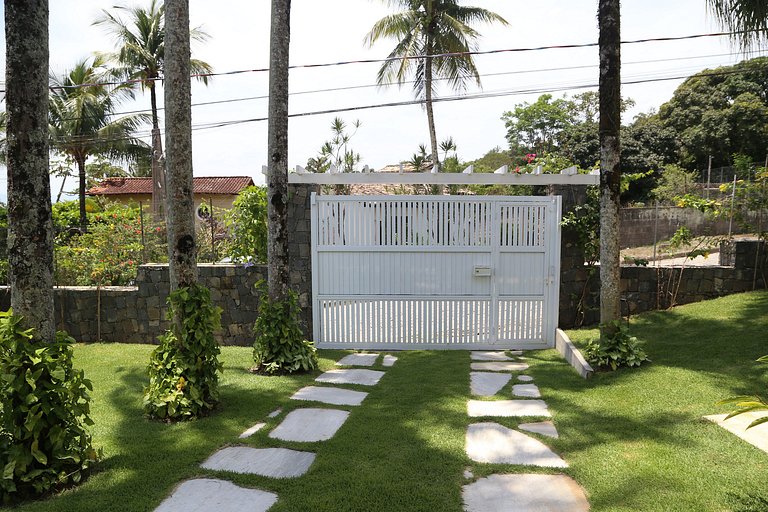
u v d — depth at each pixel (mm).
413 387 5680
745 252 8344
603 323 6039
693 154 26891
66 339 3357
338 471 3496
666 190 20469
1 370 2979
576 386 5504
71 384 3307
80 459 3346
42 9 3211
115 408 4855
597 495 3102
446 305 8047
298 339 6551
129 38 20031
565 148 27703
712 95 27297
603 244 6059
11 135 3141
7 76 3133
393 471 3488
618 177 6023
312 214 8008
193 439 4062
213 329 4805
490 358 7379
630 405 4641
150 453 3783
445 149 17812
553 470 3494
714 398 4551
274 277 6531
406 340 8094
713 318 7312
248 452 3857
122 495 3164
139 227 11500
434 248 7977
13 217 3164
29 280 3184
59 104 20531
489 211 7957
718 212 8828
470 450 3871
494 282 7996
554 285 8016
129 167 26266
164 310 8445
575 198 8109
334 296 8094
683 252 13523
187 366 4574
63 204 24109
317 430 4324
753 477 3156
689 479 3189
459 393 5402
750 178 9367
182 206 4676
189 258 4719
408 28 18875
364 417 4617
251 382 5883
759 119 24859
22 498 3096
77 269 9898
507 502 3080
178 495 3189
